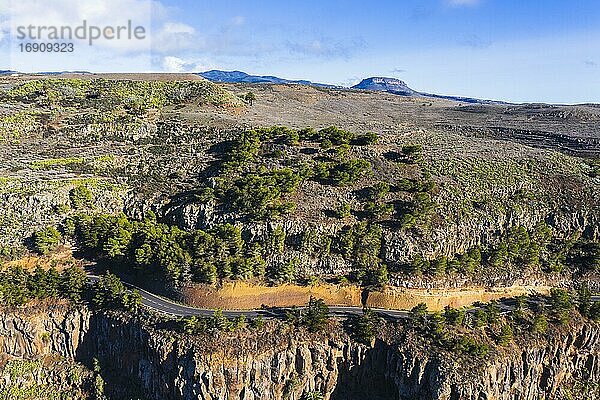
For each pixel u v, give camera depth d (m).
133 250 102.75
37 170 125.12
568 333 90.50
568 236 114.56
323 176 117.88
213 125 156.88
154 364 86.12
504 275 101.50
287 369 85.12
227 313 93.31
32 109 157.50
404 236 103.00
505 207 113.88
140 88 187.25
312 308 89.44
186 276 96.81
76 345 94.50
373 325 88.50
